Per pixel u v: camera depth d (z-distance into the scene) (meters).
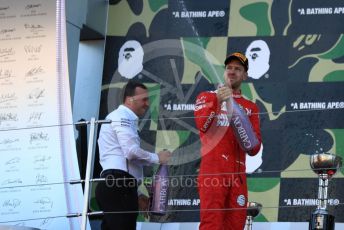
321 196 10.34
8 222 11.57
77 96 13.66
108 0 13.72
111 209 10.92
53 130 11.80
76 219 11.38
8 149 11.84
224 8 13.31
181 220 12.47
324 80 12.77
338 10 12.97
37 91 11.99
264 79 12.91
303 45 12.95
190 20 13.40
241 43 13.16
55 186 11.60
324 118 12.61
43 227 11.48
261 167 12.52
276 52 12.99
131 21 13.59
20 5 12.34
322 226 10.08
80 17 13.10
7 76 12.14
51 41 12.13
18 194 11.66
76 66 13.02
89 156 10.70
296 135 12.59
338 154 12.43
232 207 10.37
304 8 13.06
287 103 12.77
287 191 12.38
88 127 13.41
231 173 10.32
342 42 12.87
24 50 12.18
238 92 10.88
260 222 12.23
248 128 10.36
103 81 13.47
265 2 13.20
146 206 12.23
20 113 11.96
